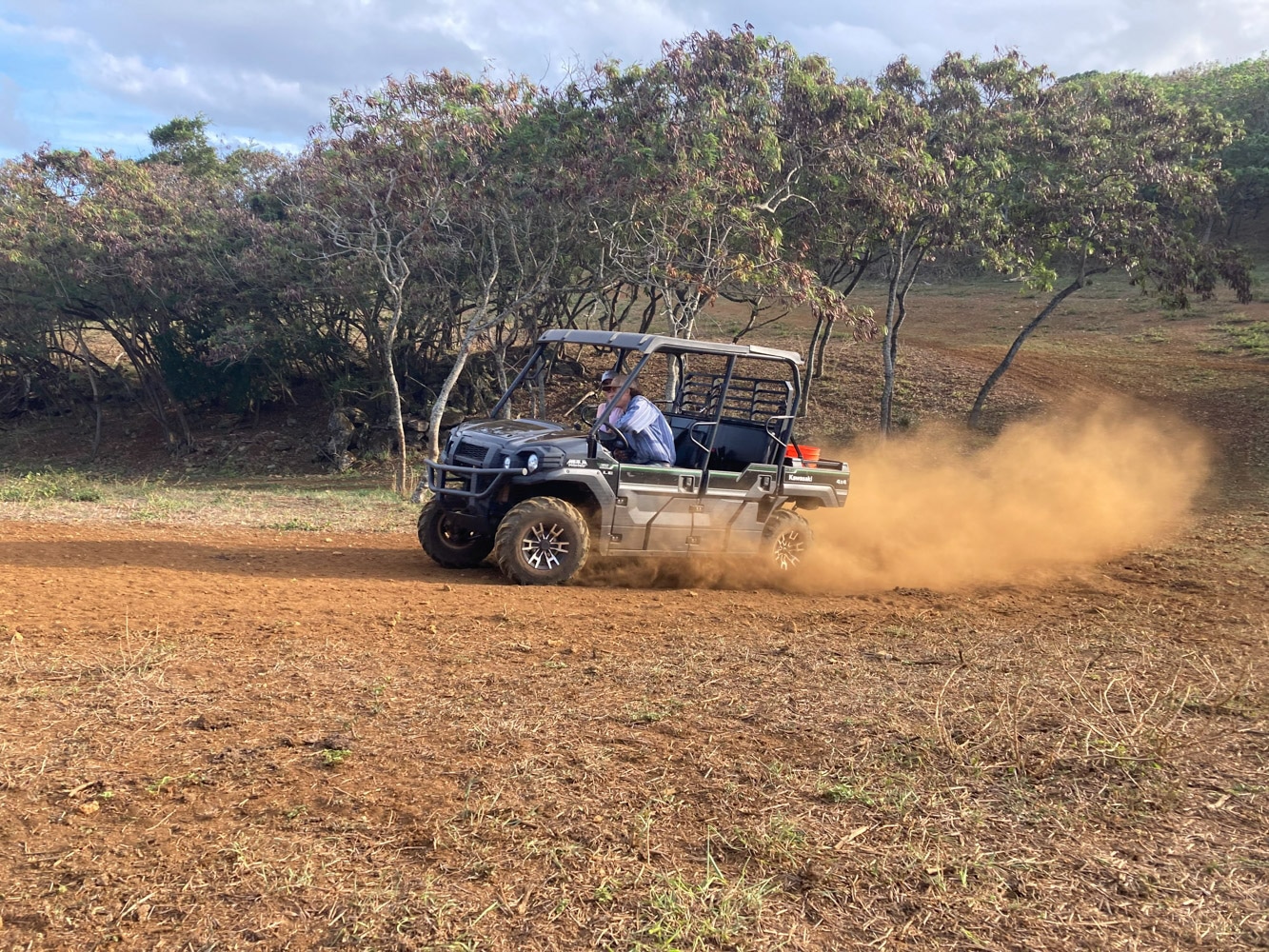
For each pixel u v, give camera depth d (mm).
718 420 9648
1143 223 24594
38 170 31531
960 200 23656
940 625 7820
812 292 21391
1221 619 8188
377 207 22703
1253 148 55688
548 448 9125
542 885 3424
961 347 39844
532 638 6980
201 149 40750
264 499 18281
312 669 5961
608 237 22031
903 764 4535
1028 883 3486
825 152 21469
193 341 36969
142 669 5805
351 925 3170
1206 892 3439
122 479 33844
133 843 3680
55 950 3029
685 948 3078
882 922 3266
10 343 38125
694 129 20516
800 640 7121
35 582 8375
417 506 17484
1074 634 7496
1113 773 4438
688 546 9719
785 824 3887
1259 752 4734
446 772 4367
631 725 5039
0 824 3805
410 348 35844
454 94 20750
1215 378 32125
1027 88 24344
